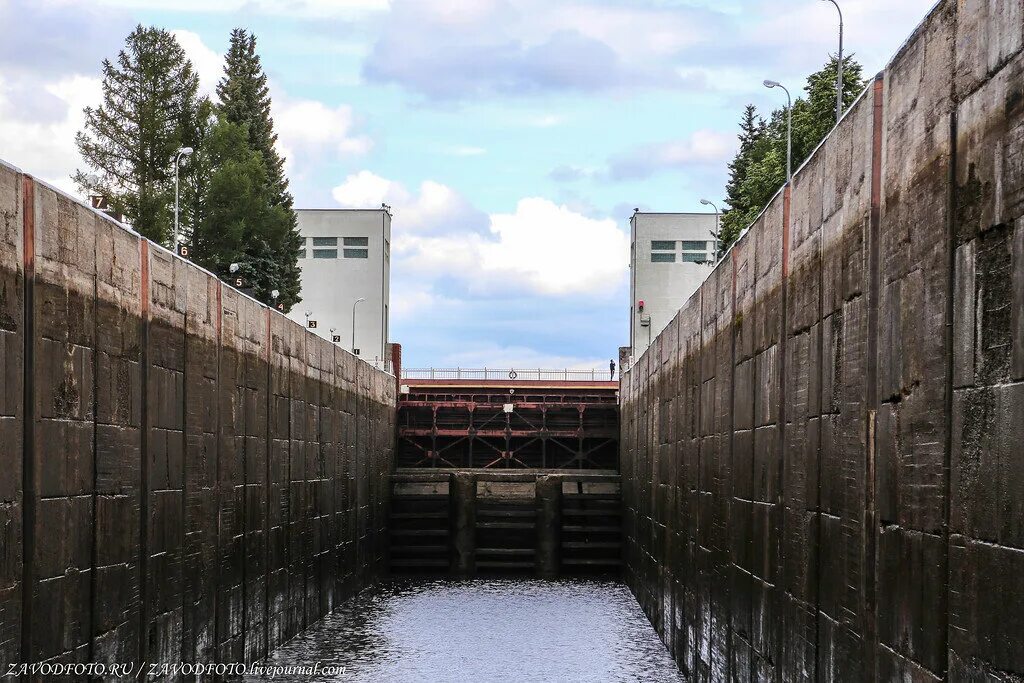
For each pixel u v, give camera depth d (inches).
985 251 489.7
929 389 552.1
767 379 940.6
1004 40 474.0
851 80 2170.3
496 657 1439.5
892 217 619.8
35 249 722.8
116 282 876.0
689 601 1346.0
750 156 3494.1
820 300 770.2
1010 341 462.3
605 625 1705.2
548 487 2364.7
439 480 2450.8
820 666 749.3
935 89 555.2
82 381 804.0
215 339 1158.3
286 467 1480.1
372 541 2199.8
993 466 475.2
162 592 979.3
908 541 576.1
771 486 912.9
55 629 749.3
